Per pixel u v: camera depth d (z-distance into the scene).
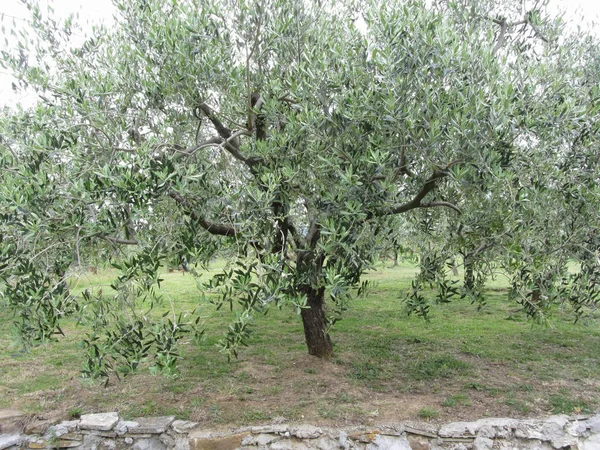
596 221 3.77
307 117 3.53
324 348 5.73
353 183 3.27
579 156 3.80
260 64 4.52
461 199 4.34
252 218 3.28
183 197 3.57
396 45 3.53
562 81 3.80
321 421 4.20
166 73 3.94
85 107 3.61
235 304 9.22
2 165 3.36
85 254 3.86
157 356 3.16
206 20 3.87
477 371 5.38
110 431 4.16
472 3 4.77
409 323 7.73
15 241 3.34
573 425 4.09
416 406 4.46
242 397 4.69
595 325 7.24
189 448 3.98
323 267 3.95
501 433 3.98
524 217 3.55
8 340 6.71
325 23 4.55
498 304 9.23
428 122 3.45
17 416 4.37
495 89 3.50
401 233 4.84
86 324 3.29
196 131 4.55
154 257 3.14
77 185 2.98
